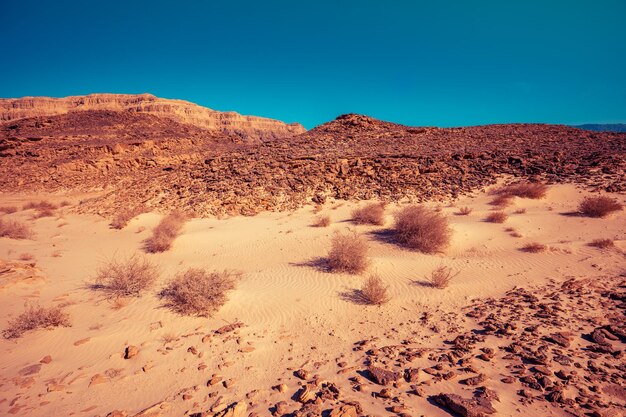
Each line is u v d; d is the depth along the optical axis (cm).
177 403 462
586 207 1531
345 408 404
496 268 1027
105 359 598
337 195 2211
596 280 852
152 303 841
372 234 1506
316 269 1095
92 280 1080
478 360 514
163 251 1505
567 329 603
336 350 595
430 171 2473
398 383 462
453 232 1368
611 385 430
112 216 2328
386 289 875
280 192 2300
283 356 584
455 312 736
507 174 2344
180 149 5662
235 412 422
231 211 2106
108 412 454
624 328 582
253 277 1046
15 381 531
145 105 14038
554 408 391
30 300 899
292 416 409
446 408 404
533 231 1377
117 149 4994
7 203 3434
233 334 670
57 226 2198
